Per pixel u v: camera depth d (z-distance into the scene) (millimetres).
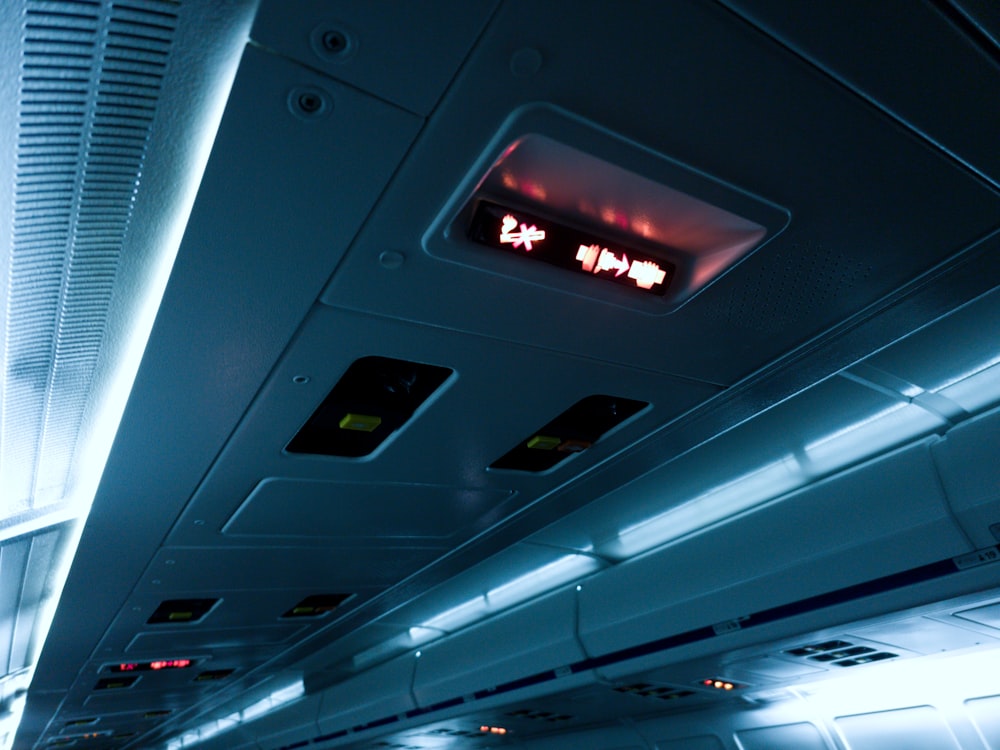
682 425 3508
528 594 6441
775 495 4676
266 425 2916
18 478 3139
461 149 1724
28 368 2377
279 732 11656
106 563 4125
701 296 2420
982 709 6031
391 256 2045
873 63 1641
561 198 1989
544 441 3451
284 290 2137
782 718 7348
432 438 3270
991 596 3805
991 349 3232
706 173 1915
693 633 5020
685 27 1508
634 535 5227
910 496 3854
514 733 8914
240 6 1354
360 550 4664
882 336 2859
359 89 1533
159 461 3076
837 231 2199
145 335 2355
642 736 8242
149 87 1497
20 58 1366
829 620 4254
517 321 2455
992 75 1689
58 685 7215
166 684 8047
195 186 1765
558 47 1515
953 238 2301
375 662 8703
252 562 4527
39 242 1826
